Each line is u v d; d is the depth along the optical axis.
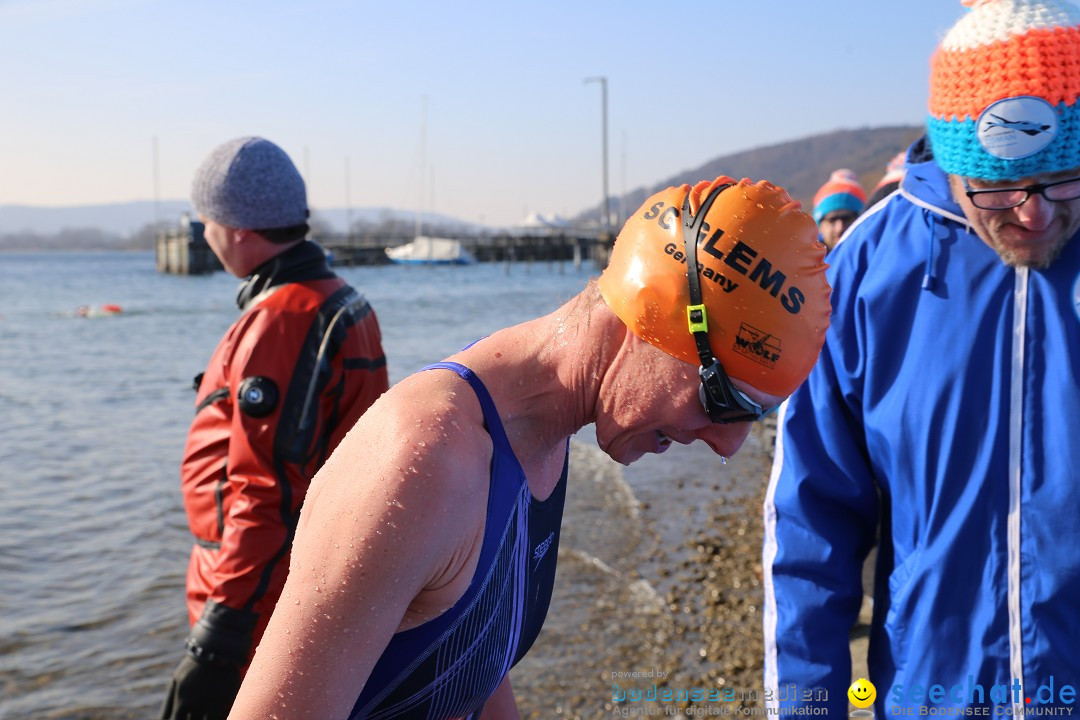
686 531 6.98
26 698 4.74
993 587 1.78
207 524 2.50
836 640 1.94
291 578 1.08
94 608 5.96
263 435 2.39
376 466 1.05
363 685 1.07
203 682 2.35
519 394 1.24
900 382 1.85
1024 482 1.75
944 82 1.73
